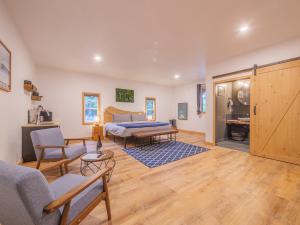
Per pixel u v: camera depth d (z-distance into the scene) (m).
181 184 2.26
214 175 2.56
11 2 2.07
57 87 5.34
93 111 6.15
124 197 1.93
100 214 1.62
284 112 3.20
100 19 2.44
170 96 8.58
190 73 5.89
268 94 3.41
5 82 2.18
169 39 3.11
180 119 8.16
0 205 0.96
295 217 1.57
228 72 4.22
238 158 3.44
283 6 2.13
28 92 3.62
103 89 6.32
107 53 3.88
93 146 4.64
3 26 2.09
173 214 1.62
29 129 3.10
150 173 2.65
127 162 3.20
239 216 1.59
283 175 2.55
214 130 4.64
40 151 2.46
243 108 5.51
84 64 4.81
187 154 3.73
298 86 3.01
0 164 0.91
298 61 3.00
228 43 3.29
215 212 1.65
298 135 3.02
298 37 3.00
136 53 3.87
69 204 1.04
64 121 5.50
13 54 2.55
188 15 2.34
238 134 5.30
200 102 7.05
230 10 2.22
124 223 1.50
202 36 2.99
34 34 2.93
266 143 3.46
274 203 1.80
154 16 2.36
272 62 3.36
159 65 4.88
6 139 2.27
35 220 0.87
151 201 1.85
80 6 2.14
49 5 2.12
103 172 1.40
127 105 7.03
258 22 2.53
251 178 2.44
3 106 2.15
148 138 5.62
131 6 2.13
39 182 0.87
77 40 3.17
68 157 2.44
